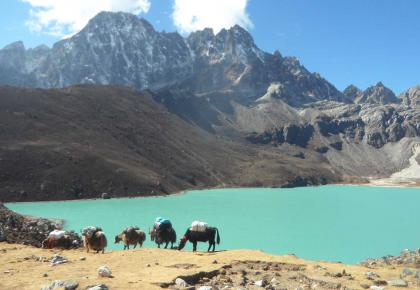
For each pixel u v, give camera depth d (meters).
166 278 16.31
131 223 75.12
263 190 178.00
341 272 20.52
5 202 108.81
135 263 20.30
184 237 25.89
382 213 103.56
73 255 23.70
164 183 149.25
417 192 182.38
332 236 69.12
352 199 144.00
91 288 13.35
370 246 61.09
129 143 178.75
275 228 76.50
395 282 18.83
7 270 18.06
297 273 19.44
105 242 25.81
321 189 196.75
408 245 62.06
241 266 20.61
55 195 117.44
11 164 123.12
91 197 122.56
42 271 17.77
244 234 69.19
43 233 40.81
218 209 103.50
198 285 16.55
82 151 143.25
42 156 131.38
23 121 152.38
